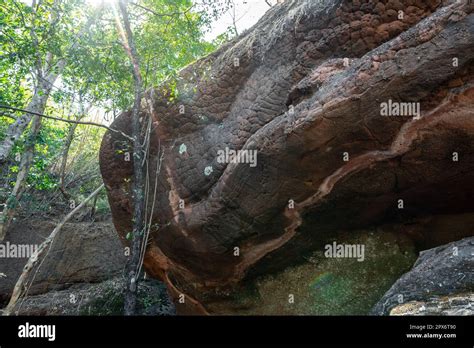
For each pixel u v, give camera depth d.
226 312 6.24
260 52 5.89
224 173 5.48
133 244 5.88
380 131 4.15
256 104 5.62
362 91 4.03
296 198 5.04
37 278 9.84
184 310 7.11
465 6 3.60
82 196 12.20
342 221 5.20
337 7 4.79
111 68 6.83
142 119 7.06
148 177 6.75
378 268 5.13
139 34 7.51
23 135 9.40
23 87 9.09
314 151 4.57
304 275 5.62
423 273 3.68
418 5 4.33
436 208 4.79
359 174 4.61
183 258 6.43
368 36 4.59
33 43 7.03
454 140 3.93
